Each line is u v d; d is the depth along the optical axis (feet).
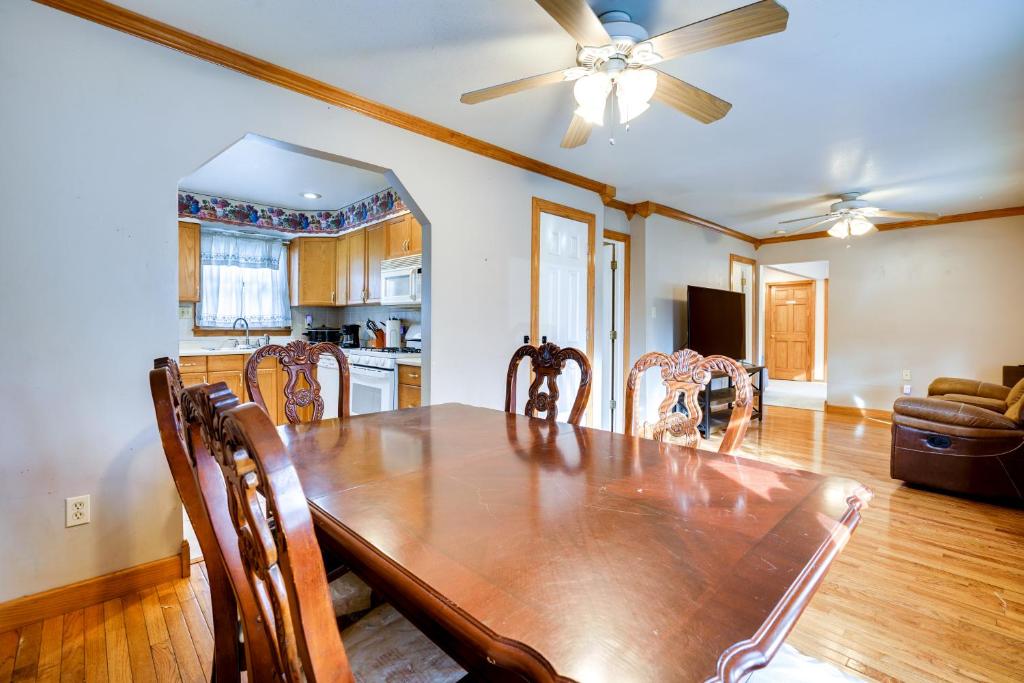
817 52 6.82
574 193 12.73
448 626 1.98
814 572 2.34
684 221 17.33
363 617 3.51
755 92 8.02
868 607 6.16
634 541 2.64
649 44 5.30
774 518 2.98
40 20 5.63
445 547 2.56
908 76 7.52
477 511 3.07
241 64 6.97
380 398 12.88
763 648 1.78
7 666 4.96
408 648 3.13
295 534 1.58
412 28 6.33
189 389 2.32
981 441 9.65
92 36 5.94
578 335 12.93
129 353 6.26
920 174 12.42
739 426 4.86
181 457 3.15
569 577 2.25
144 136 6.32
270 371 15.35
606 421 16.21
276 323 17.11
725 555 2.48
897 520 8.94
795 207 16.10
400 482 3.64
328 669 1.62
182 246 14.85
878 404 18.78
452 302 9.84
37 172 5.64
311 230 17.26
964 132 9.71
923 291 17.79
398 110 8.65
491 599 2.07
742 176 12.62
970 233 16.83
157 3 5.87
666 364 5.67
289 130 7.54
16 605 5.53
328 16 6.10
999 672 4.99
